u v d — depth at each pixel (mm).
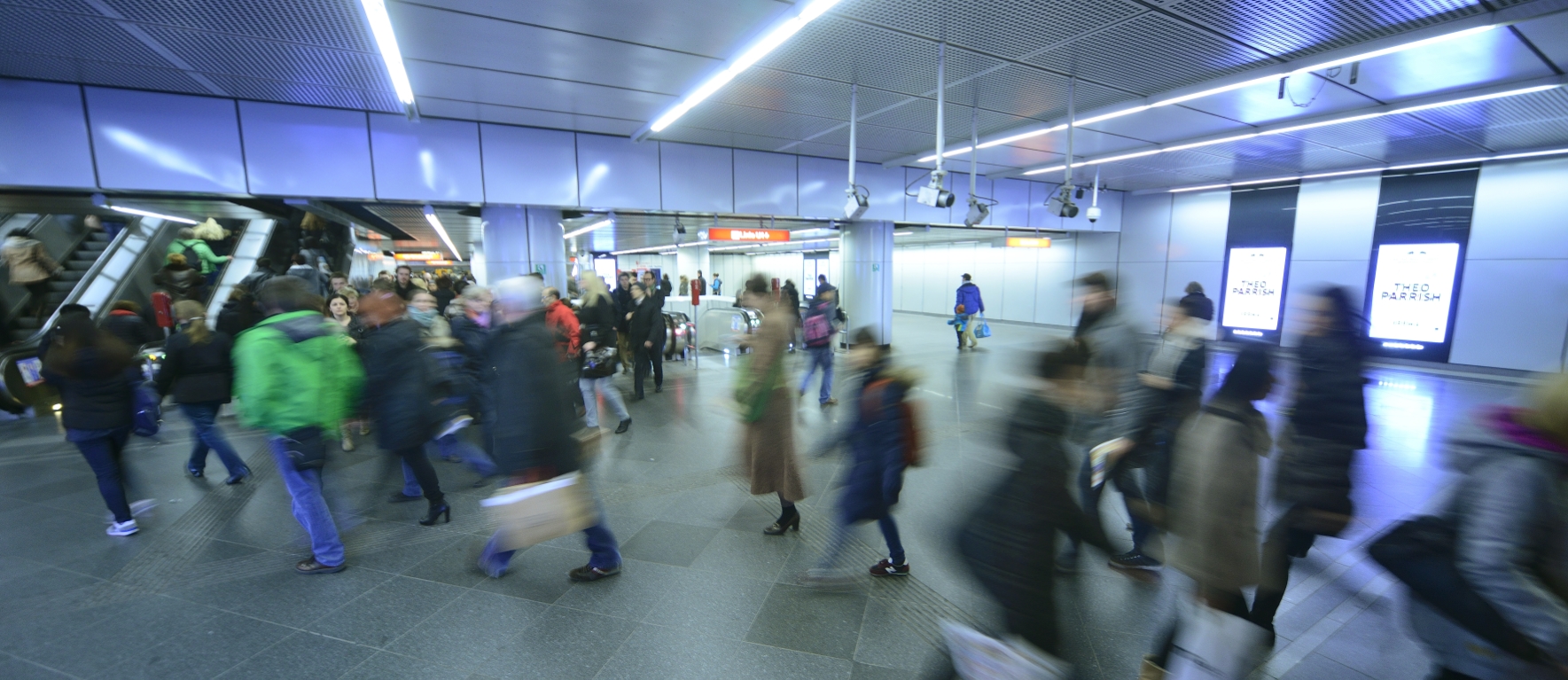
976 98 6719
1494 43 4871
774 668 2568
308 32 4742
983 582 1766
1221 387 2158
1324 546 3678
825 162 10328
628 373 9227
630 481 4730
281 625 2889
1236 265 12781
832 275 23594
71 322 3477
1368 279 10906
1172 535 2113
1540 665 1388
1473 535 1447
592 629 2848
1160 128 7867
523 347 2840
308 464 3242
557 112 7324
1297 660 2627
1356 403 2531
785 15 4566
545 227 8516
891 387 2879
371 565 3451
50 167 5996
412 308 5223
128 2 4184
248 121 6691
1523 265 9250
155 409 4441
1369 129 7703
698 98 6547
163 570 3393
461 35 4938
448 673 2555
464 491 4531
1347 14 4543
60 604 3057
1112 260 15039
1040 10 4477
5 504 4309
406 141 7430
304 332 3174
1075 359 1771
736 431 6086
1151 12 4500
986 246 18453
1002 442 1827
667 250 29141
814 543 3703
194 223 10844
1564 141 8227
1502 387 8617
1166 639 2354
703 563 3465
